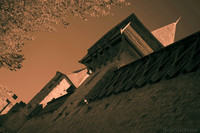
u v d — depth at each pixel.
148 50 11.73
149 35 11.97
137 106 5.23
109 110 6.45
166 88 4.80
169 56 6.21
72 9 9.24
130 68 8.52
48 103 18.88
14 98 28.41
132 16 11.94
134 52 11.53
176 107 3.92
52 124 10.99
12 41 9.60
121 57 11.14
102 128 5.89
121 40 11.94
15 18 8.62
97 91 9.52
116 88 7.72
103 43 12.89
